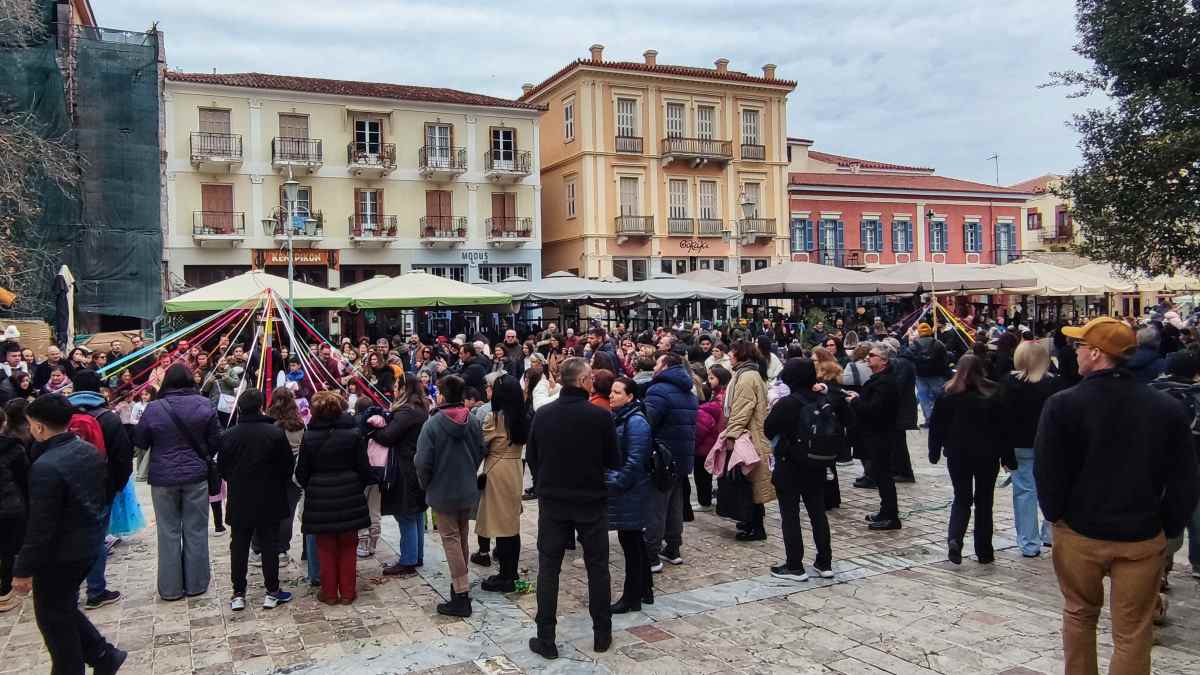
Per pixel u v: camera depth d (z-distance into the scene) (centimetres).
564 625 599
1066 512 418
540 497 557
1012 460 709
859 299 3650
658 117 3906
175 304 1716
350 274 3425
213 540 870
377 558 789
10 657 565
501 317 2973
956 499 711
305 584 712
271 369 1334
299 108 3294
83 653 487
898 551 758
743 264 4081
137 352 1275
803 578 678
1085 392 412
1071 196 1573
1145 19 1404
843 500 965
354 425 662
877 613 603
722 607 625
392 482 723
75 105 2288
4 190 1783
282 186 3250
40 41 2184
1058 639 546
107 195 2289
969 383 702
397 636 587
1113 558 402
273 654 557
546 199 4091
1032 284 2433
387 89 3503
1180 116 1362
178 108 3098
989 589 648
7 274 1783
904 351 1360
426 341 2398
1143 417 400
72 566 469
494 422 676
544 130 4088
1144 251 1456
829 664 519
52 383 1057
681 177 3950
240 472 639
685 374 728
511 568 686
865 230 4400
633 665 525
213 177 3169
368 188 3409
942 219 4581
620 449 596
